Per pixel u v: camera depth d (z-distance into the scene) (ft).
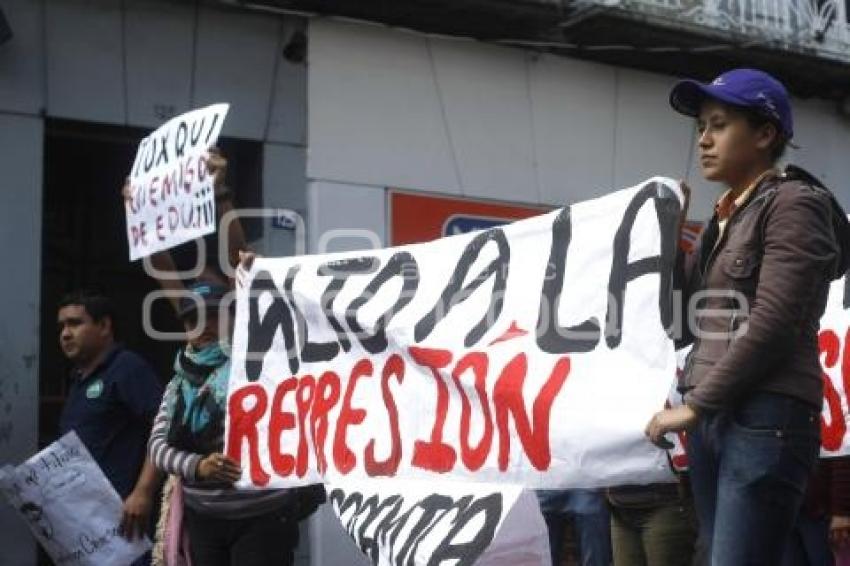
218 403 15.28
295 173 27.96
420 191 29.50
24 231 24.79
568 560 25.95
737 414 9.45
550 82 31.91
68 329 19.07
